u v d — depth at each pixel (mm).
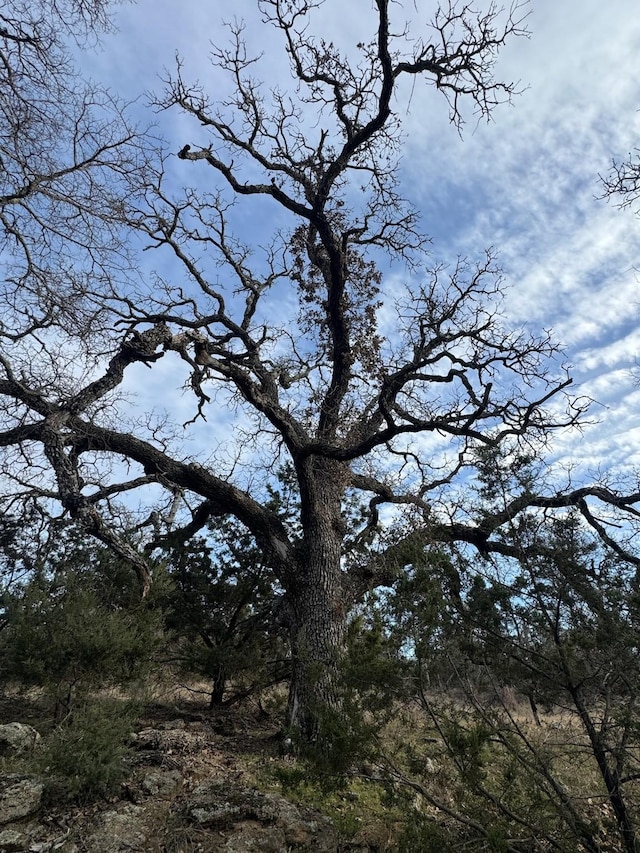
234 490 11633
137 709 8219
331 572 11094
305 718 9109
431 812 6301
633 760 5762
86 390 11414
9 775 6605
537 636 6109
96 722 7293
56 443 10750
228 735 10031
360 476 13383
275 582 12922
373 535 13453
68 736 7059
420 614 5781
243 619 12977
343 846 6219
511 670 6051
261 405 12367
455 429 10383
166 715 10859
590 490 10945
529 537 6469
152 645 9625
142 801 6625
